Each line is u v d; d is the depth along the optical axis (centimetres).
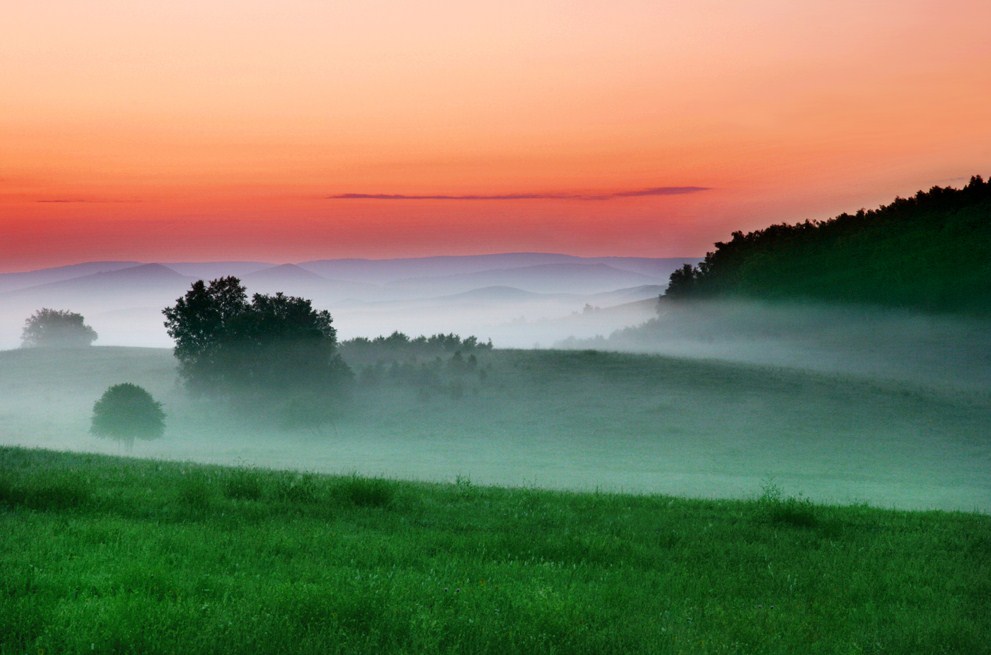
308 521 1628
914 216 19175
